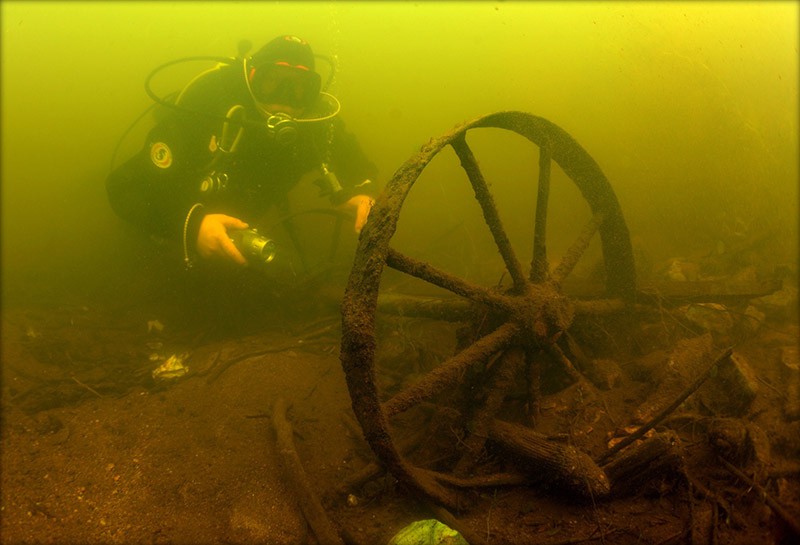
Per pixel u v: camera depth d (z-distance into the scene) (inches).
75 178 335.9
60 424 99.7
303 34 965.8
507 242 75.2
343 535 67.0
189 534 70.2
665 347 101.7
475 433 72.8
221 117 124.6
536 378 80.4
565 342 91.0
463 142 69.2
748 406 80.0
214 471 81.7
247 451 85.8
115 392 114.9
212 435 90.9
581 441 76.9
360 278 55.0
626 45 282.0
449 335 119.0
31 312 164.9
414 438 82.4
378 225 55.8
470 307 91.9
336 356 117.1
